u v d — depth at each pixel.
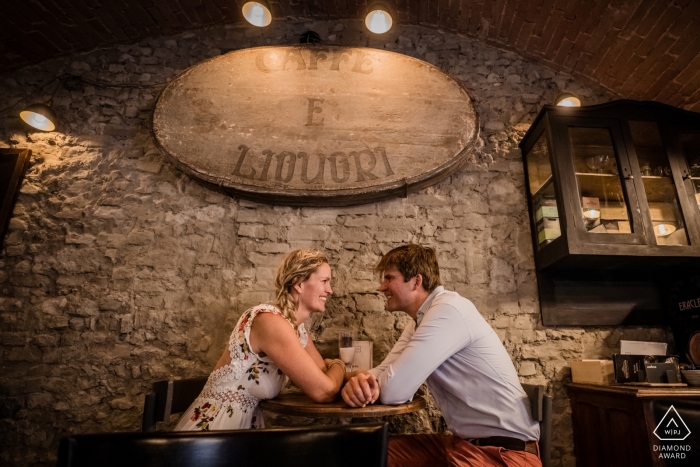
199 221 2.45
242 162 2.44
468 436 1.54
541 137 2.39
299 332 1.81
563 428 2.18
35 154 2.57
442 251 2.43
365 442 0.77
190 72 2.68
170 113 2.55
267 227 2.45
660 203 2.20
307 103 2.62
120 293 2.31
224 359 1.61
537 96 2.83
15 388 2.16
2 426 2.10
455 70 2.90
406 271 1.78
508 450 1.43
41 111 2.42
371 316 2.31
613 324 2.31
